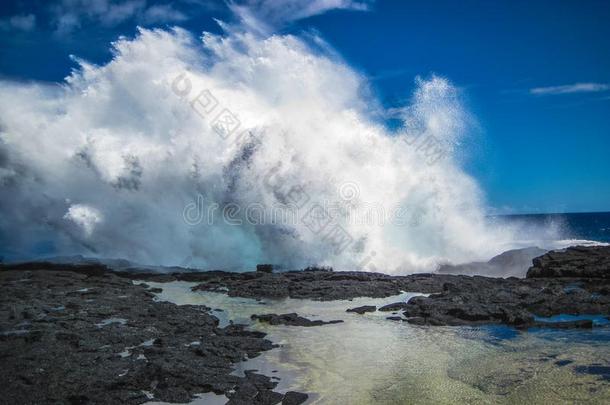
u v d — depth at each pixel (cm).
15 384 705
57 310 1127
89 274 1719
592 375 711
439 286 1398
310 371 795
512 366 768
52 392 685
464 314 1063
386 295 1339
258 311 1205
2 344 866
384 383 735
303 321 1083
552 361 779
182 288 1523
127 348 888
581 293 1162
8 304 1162
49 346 860
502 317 1037
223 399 693
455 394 681
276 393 697
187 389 720
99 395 683
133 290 1392
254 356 870
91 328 977
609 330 942
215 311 1210
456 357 832
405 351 878
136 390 710
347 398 688
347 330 1026
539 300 1117
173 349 871
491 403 646
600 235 5356
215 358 834
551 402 634
